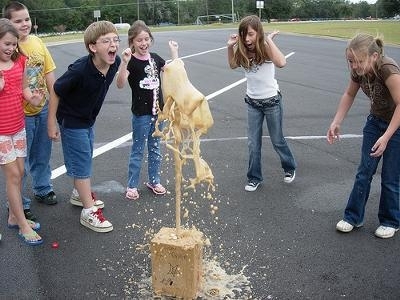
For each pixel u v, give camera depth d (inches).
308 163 239.5
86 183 169.5
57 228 171.6
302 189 205.9
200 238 130.4
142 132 191.9
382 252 153.5
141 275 141.3
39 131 182.7
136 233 167.0
